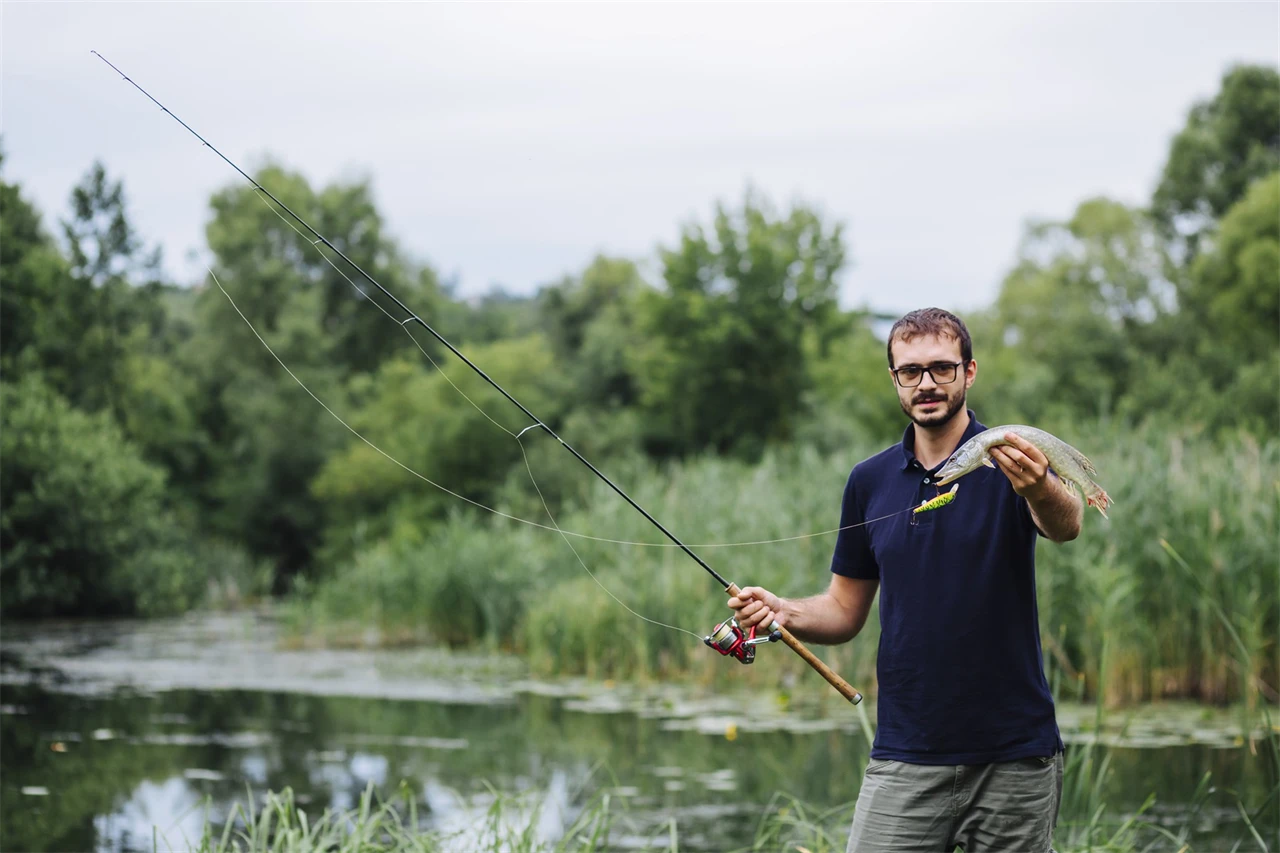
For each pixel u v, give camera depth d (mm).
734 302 26984
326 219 33938
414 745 7613
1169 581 8625
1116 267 39688
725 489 13023
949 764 2766
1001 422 27188
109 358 23672
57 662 12352
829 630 3104
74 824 5688
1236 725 7504
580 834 5395
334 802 6082
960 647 2766
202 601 21812
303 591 16734
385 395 27766
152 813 5895
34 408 17719
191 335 33688
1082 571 8562
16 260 17969
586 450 26828
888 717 2861
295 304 31938
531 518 22594
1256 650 8000
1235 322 30734
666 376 27438
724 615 10453
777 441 26750
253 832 4496
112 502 18312
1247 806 5570
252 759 7172
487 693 9969
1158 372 26734
